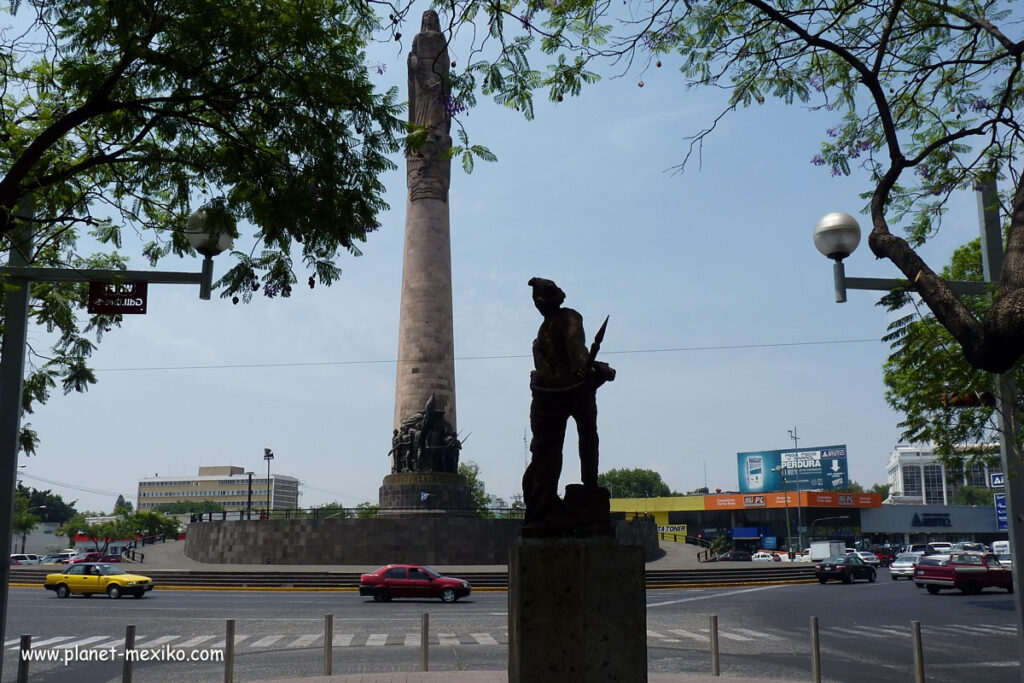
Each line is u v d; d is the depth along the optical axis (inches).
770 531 4131.4
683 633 940.6
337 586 1680.6
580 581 295.9
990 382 522.6
